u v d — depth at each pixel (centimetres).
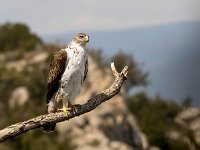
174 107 8450
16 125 1141
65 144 4981
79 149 4950
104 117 5378
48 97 1410
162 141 7025
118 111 5509
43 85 5997
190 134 7500
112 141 5316
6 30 7694
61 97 1378
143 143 5762
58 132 5116
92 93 5459
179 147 7000
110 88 1226
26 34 7644
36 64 6412
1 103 5719
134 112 8400
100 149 4978
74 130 5147
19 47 7338
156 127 7300
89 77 5666
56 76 1371
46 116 1173
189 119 8050
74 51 1362
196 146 7231
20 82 5988
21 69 6366
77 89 1385
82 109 1217
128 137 5512
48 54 6550
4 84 5931
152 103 8706
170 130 7556
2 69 6331
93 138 5081
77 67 1364
